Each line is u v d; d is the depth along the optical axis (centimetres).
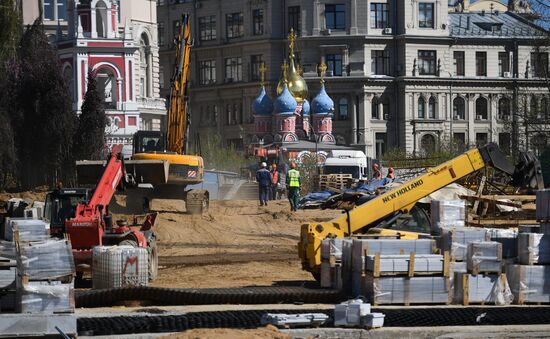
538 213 4656
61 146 13300
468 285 4219
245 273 5678
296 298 4344
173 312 4031
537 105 14238
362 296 4178
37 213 6512
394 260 4147
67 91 13412
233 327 3700
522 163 5244
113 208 8881
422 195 5019
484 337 3712
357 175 15088
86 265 4962
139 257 4681
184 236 8012
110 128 19912
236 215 9575
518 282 4266
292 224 9112
